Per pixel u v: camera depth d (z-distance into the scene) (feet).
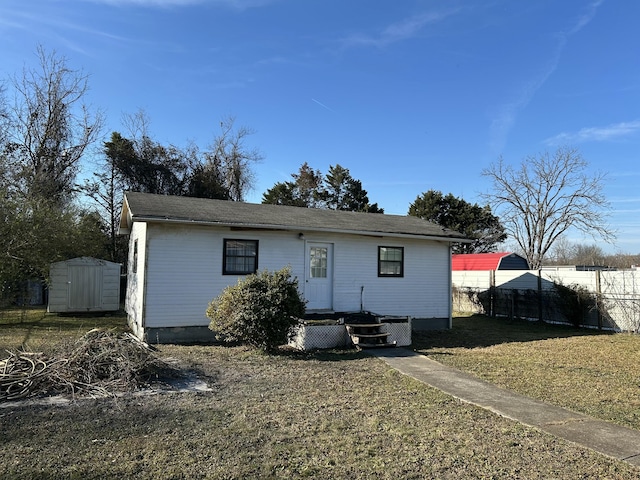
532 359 31.04
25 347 29.68
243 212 42.37
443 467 13.17
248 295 31.12
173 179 104.53
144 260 36.50
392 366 27.96
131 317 45.37
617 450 14.55
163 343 36.19
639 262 133.39
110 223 94.12
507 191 103.91
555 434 15.98
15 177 66.28
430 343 39.19
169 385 22.17
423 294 48.42
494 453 14.23
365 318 40.29
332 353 32.48
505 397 20.97
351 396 20.75
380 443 14.93
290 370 26.25
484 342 40.01
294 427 16.33
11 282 50.67
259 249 40.63
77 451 13.78
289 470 12.78
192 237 37.83
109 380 21.48
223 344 35.86
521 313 58.59
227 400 19.76
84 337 24.41
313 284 43.04
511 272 62.28
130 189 97.60
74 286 56.39
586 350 35.29
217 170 116.06
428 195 134.51
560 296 52.54
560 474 12.76
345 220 47.57
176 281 37.09
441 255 49.70
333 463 13.33
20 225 47.91
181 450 13.99
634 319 45.80
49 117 81.15
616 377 25.46
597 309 49.21
